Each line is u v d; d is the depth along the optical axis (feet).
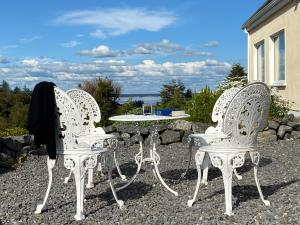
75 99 12.79
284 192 9.93
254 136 8.91
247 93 8.42
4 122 20.16
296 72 22.04
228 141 8.80
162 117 10.75
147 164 14.28
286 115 19.40
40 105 8.48
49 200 10.16
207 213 8.64
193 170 13.01
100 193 10.69
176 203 9.50
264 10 26.48
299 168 12.57
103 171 13.29
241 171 12.58
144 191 10.73
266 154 15.14
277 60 26.05
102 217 8.71
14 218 8.82
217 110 12.26
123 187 10.93
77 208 8.68
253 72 31.63
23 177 12.89
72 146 8.85
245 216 8.34
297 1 21.57
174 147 17.37
